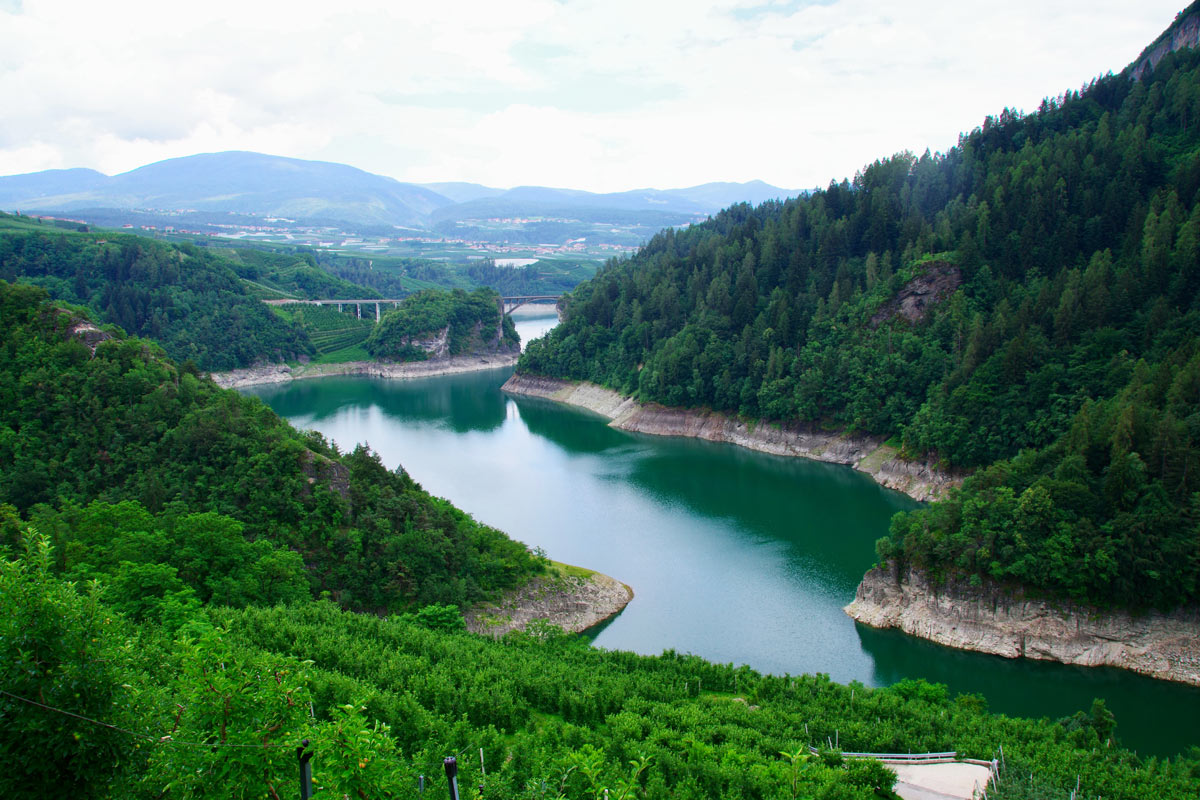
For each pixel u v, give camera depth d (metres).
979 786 56.16
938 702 76.12
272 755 32.03
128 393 112.44
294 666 35.53
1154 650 87.62
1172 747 75.06
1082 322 145.25
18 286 122.81
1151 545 89.25
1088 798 54.41
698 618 102.75
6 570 29.83
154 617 71.62
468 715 63.00
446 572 97.25
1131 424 99.81
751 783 52.88
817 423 185.88
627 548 127.19
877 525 136.88
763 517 142.00
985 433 143.12
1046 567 91.50
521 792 48.62
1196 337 128.75
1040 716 80.56
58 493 99.38
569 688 70.94
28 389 110.00
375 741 33.84
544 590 103.69
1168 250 147.12
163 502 96.50
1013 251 176.75
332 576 94.31
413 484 117.50
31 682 28.56
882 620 100.06
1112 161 180.12
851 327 189.75
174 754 31.58
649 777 54.31
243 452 104.56
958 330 166.62
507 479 168.62
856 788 52.06
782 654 93.56
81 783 29.64
